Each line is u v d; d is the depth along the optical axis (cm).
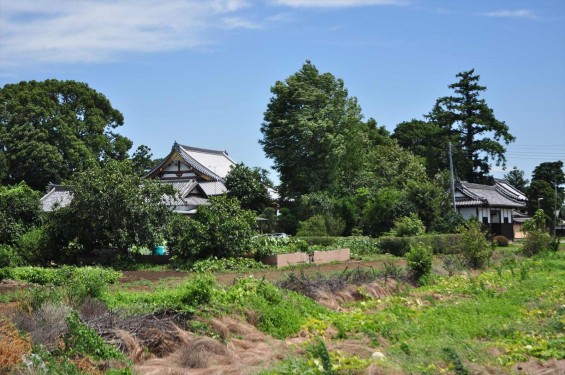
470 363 824
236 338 994
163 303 1077
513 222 5731
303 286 1395
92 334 856
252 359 868
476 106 6438
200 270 2230
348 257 2973
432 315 1195
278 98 4794
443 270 2056
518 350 910
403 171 5162
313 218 3894
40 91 5622
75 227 2448
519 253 2980
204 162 5684
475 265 2262
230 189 4644
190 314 1034
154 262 2523
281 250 2567
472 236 2291
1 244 2416
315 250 2795
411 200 3962
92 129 5828
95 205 2427
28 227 2644
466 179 6619
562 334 1019
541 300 1389
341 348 904
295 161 4641
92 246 2562
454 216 4022
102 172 2530
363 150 5162
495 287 1634
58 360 804
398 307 1273
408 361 836
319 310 1233
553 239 2980
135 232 2481
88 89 6059
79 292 1140
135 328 941
